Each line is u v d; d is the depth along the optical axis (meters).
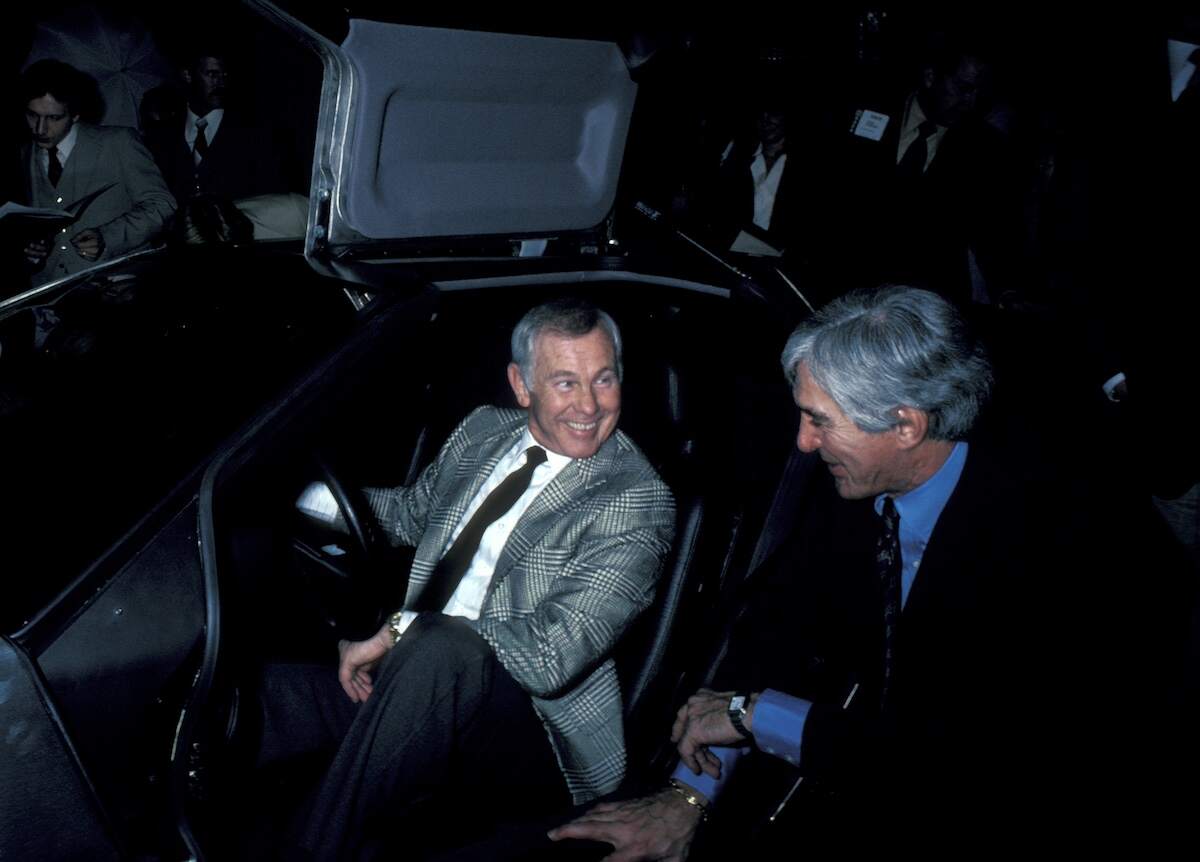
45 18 4.43
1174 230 2.72
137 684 1.45
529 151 2.20
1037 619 1.59
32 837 1.33
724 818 1.84
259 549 1.65
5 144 3.88
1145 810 1.64
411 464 2.34
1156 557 1.60
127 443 1.69
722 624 2.01
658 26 2.17
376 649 1.95
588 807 1.86
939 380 1.51
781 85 4.42
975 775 1.57
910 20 4.26
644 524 1.97
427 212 2.05
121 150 3.89
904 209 4.36
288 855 1.76
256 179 4.04
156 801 1.48
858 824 1.80
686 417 2.12
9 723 1.32
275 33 3.86
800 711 1.71
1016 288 4.05
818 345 1.56
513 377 2.06
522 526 2.01
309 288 1.96
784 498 2.07
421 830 1.88
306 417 1.66
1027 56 3.99
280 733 1.92
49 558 1.49
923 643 1.67
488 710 1.87
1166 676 1.59
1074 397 3.02
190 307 1.99
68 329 1.98
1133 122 2.79
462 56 1.90
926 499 1.67
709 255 2.41
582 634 1.88
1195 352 2.72
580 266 2.19
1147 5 2.76
